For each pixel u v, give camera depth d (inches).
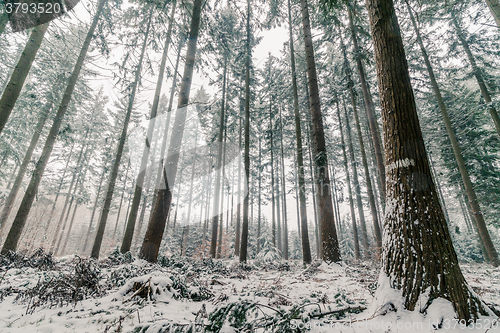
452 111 570.9
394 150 124.8
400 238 111.9
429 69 465.4
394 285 106.0
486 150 579.5
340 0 253.4
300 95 669.9
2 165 662.5
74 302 132.0
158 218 240.5
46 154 329.7
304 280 231.3
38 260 230.8
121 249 361.4
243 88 653.9
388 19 143.7
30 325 100.6
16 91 200.5
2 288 138.4
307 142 749.3
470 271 311.1
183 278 168.6
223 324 89.4
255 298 126.7
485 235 410.6
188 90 252.7
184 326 85.7
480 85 472.1
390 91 132.4
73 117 622.5
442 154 614.9
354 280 215.8
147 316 110.7
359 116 724.7
